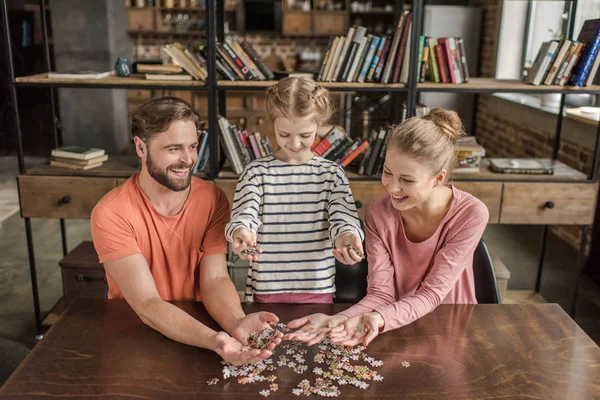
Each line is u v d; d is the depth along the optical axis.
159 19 7.83
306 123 1.61
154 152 1.60
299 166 1.76
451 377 1.34
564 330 1.56
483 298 1.95
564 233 4.38
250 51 2.78
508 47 6.32
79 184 2.84
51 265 3.93
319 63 8.30
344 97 6.17
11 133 6.01
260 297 1.80
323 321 1.50
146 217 1.70
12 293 3.49
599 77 3.50
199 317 1.60
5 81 5.90
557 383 1.32
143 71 2.80
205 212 1.76
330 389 1.28
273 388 1.29
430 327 1.56
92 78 2.78
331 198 1.72
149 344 1.46
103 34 6.95
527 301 3.43
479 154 2.97
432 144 1.49
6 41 2.71
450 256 1.67
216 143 2.82
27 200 2.88
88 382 1.30
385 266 1.74
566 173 2.98
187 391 1.27
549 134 4.61
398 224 1.74
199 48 2.77
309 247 1.77
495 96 6.13
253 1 8.10
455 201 1.70
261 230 1.77
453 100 6.94
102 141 7.22
